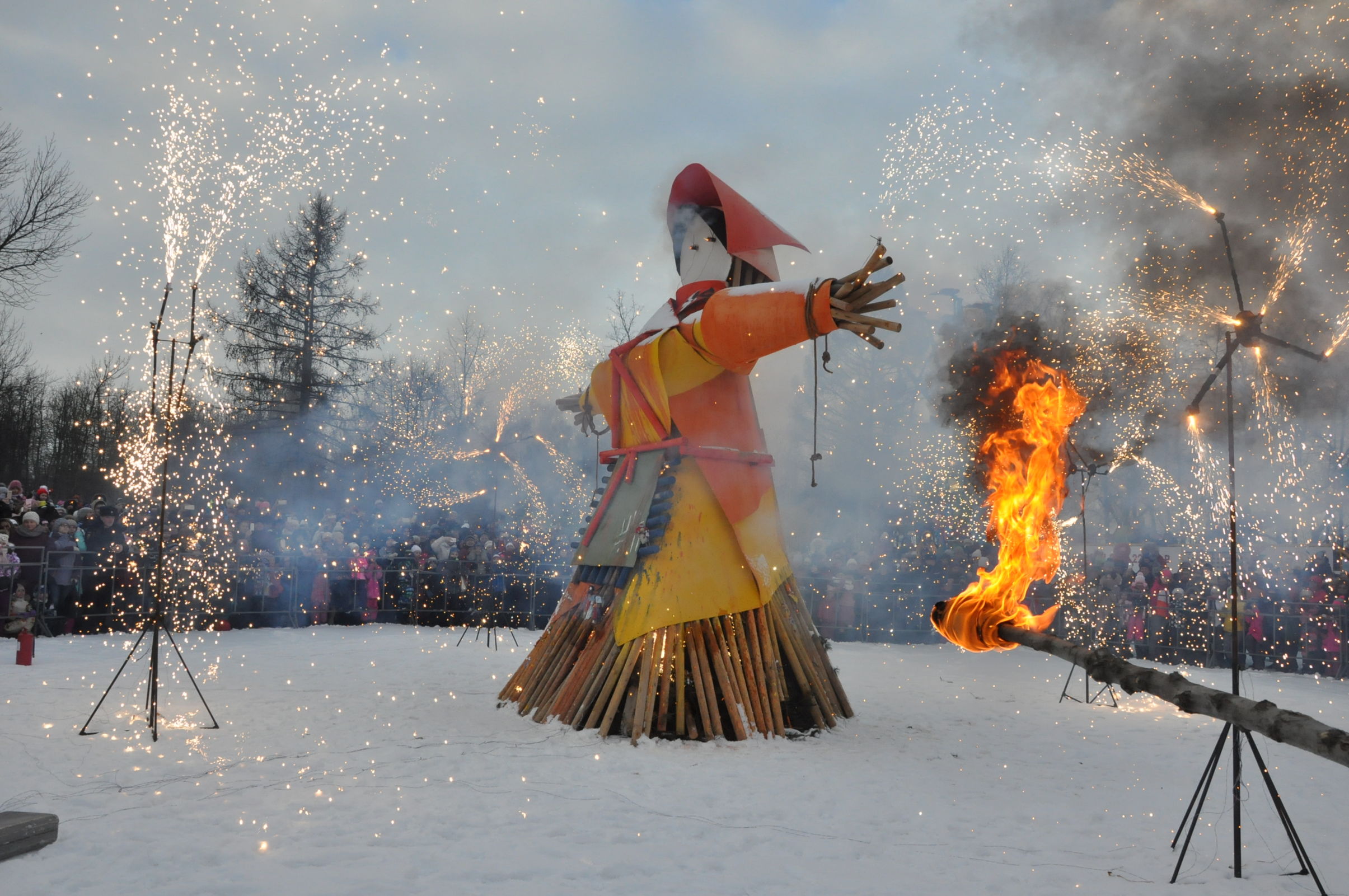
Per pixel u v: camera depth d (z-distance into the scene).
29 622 14.72
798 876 4.89
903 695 11.81
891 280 7.51
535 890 4.53
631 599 8.77
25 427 39.53
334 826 5.48
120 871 4.68
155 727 7.86
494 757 7.46
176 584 16.83
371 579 19.08
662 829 5.63
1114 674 2.85
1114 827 6.10
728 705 8.48
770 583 8.96
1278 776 7.79
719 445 9.08
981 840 5.68
